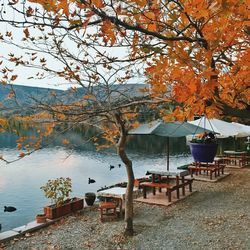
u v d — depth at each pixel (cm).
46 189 1048
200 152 612
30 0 189
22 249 775
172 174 1195
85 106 300
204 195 1251
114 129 805
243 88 267
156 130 1059
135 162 3428
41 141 361
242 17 225
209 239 793
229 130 1442
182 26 239
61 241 824
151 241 798
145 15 221
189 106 229
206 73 207
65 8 188
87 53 314
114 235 846
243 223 895
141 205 1120
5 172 3034
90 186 2306
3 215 1642
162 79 271
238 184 1441
